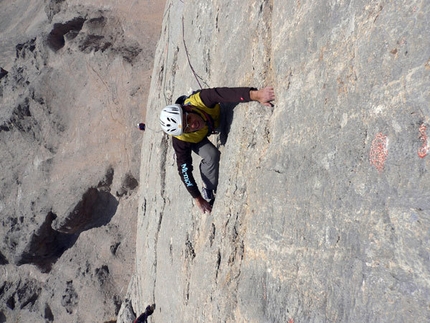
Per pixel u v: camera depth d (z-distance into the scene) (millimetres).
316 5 3111
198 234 5156
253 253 3596
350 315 2361
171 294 5926
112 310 12094
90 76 14430
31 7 22266
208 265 4461
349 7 2754
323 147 2855
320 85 2996
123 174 12828
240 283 3705
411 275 2051
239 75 4578
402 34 2281
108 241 13078
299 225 2998
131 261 12586
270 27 4000
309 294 2756
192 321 4688
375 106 2430
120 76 13383
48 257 15000
